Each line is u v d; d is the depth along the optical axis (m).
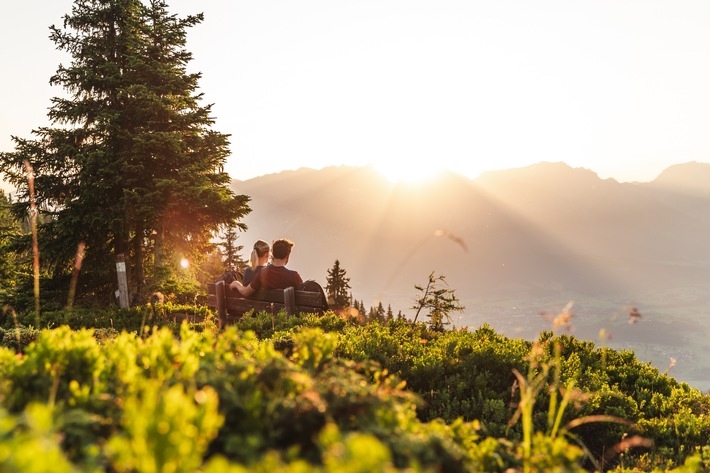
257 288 10.02
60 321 11.90
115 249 20.94
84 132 20.48
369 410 2.46
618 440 5.47
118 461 1.70
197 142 20.59
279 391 2.54
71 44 21.22
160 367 2.78
